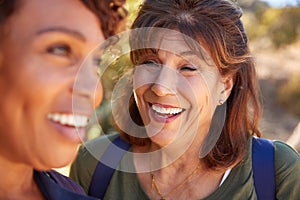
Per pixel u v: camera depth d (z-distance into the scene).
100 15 0.86
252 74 1.75
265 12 10.24
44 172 0.99
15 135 0.81
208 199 1.67
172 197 1.68
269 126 8.66
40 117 0.80
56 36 0.80
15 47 0.79
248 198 1.67
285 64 10.97
